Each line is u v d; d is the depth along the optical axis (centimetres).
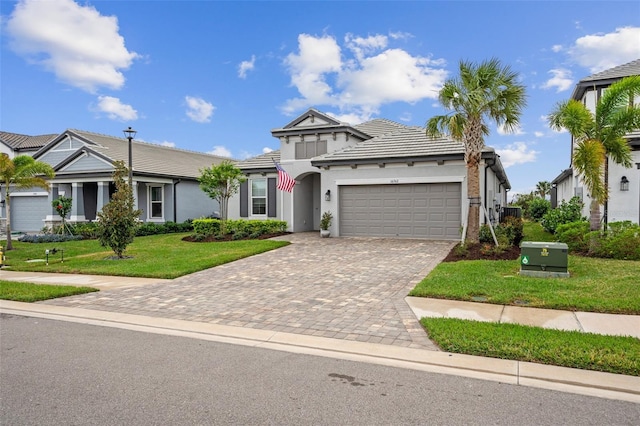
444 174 1633
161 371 497
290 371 496
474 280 897
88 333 661
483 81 1229
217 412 393
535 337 566
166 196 2584
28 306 837
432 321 650
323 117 2064
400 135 1864
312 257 1334
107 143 2675
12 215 2883
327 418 381
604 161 1271
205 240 1886
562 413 388
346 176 1795
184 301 849
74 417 385
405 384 457
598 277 891
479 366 501
